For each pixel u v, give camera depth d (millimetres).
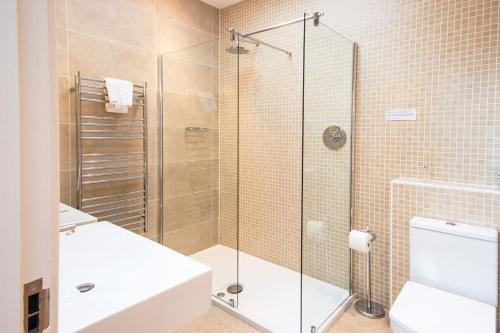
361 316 2076
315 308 1924
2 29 345
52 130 408
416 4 1913
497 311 1675
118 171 2248
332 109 2029
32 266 398
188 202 2689
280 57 2498
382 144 2100
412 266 1813
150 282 940
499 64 1678
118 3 2180
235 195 2748
